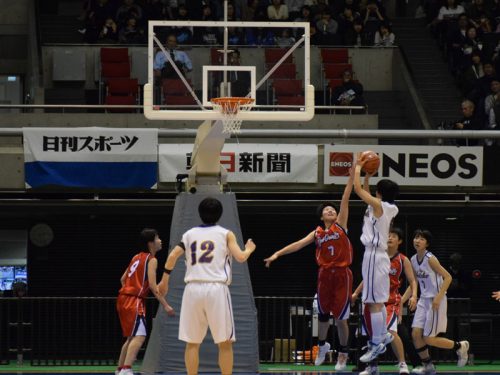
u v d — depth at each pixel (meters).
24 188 21.30
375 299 13.37
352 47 27.92
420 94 26.23
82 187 21.25
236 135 21.03
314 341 20.80
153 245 15.09
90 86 27.27
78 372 17.23
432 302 15.42
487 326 23.16
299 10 29.58
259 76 16.78
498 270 24.30
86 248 24.08
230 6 28.72
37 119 23.34
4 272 24.92
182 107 16.27
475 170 21.77
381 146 21.62
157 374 16.19
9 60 30.05
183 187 20.59
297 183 21.64
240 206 22.02
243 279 16.52
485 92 25.38
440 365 19.48
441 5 30.00
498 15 30.03
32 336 18.98
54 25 29.80
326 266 14.16
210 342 16.22
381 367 18.16
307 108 16.19
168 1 29.17
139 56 26.84
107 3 28.20
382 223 13.34
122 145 21.34
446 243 24.22
